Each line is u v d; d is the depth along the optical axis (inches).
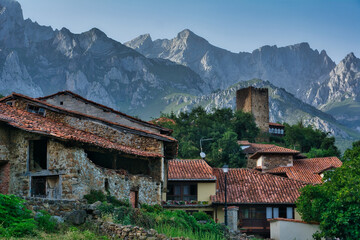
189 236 1014.4
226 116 5295.3
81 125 1269.7
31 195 1027.9
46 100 1475.1
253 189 1987.0
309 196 1553.9
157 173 1353.3
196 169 1989.4
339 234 1444.4
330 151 4365.2
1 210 739.4
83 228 848.9
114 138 1302.9
